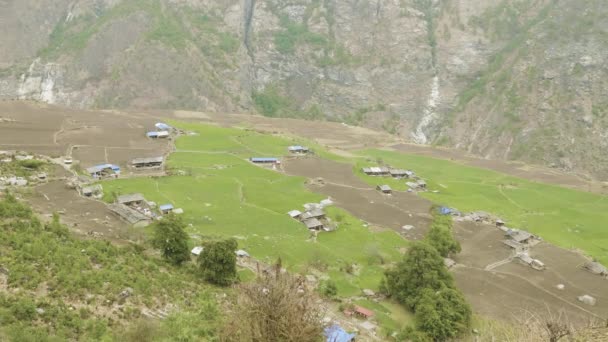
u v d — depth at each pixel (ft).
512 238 351.25
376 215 380.78
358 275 273.75
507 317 241.55
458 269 299.17
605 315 251.39
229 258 210.18
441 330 210.59
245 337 85.71
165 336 123.75
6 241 167.53
